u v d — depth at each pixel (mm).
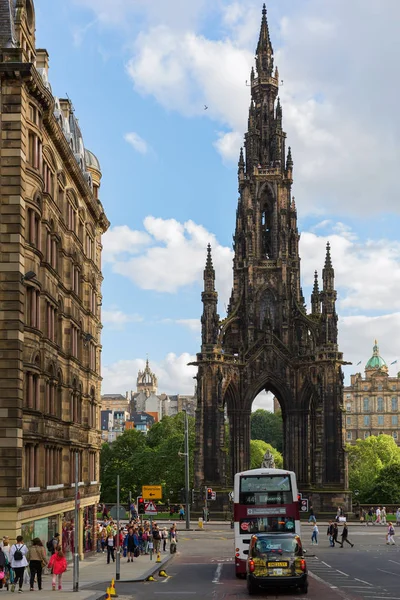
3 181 51031
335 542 97625
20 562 43031
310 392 142875
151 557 73250
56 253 63125
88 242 80562
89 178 82250
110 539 69938
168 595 44906
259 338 144875
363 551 85062
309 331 145750
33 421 53375
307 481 142250
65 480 65000
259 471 59188
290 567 44125
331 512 135250
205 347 138750
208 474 136375
